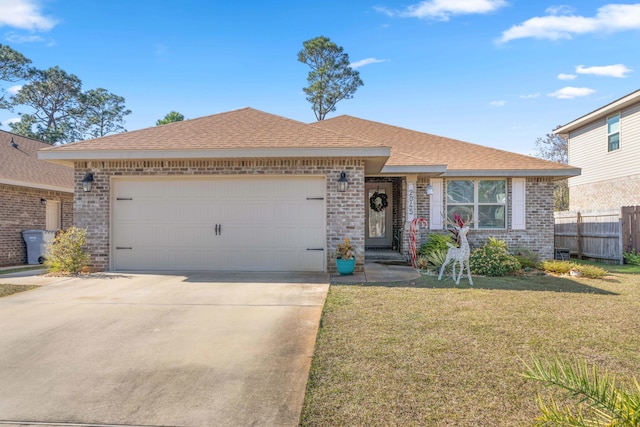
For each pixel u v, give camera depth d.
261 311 6.25
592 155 19.20
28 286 8.24
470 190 13.59
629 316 5.95
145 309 6.42
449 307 6.44
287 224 9.98
